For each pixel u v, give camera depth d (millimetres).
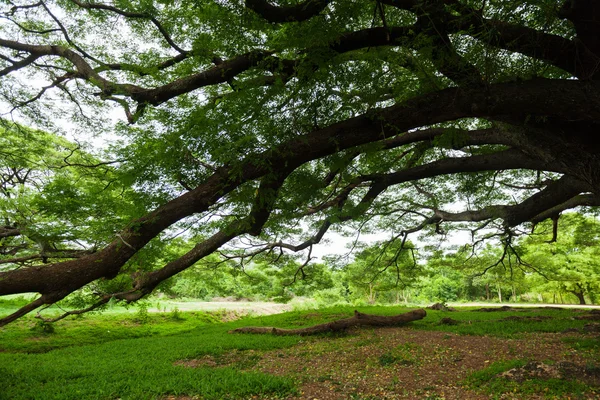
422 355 9688
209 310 28172
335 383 8000
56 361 11352
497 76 4930
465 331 12953
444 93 5059
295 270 19984
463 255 23203
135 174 5730
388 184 9961
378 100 5367
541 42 4969
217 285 21969
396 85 5668
